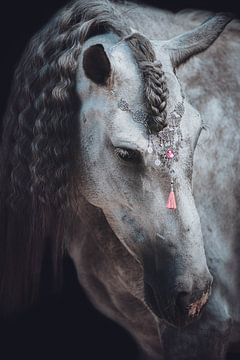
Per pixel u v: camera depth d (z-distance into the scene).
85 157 5.82
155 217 5.55
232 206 6.58
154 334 6.95
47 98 5.86
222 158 6.52
